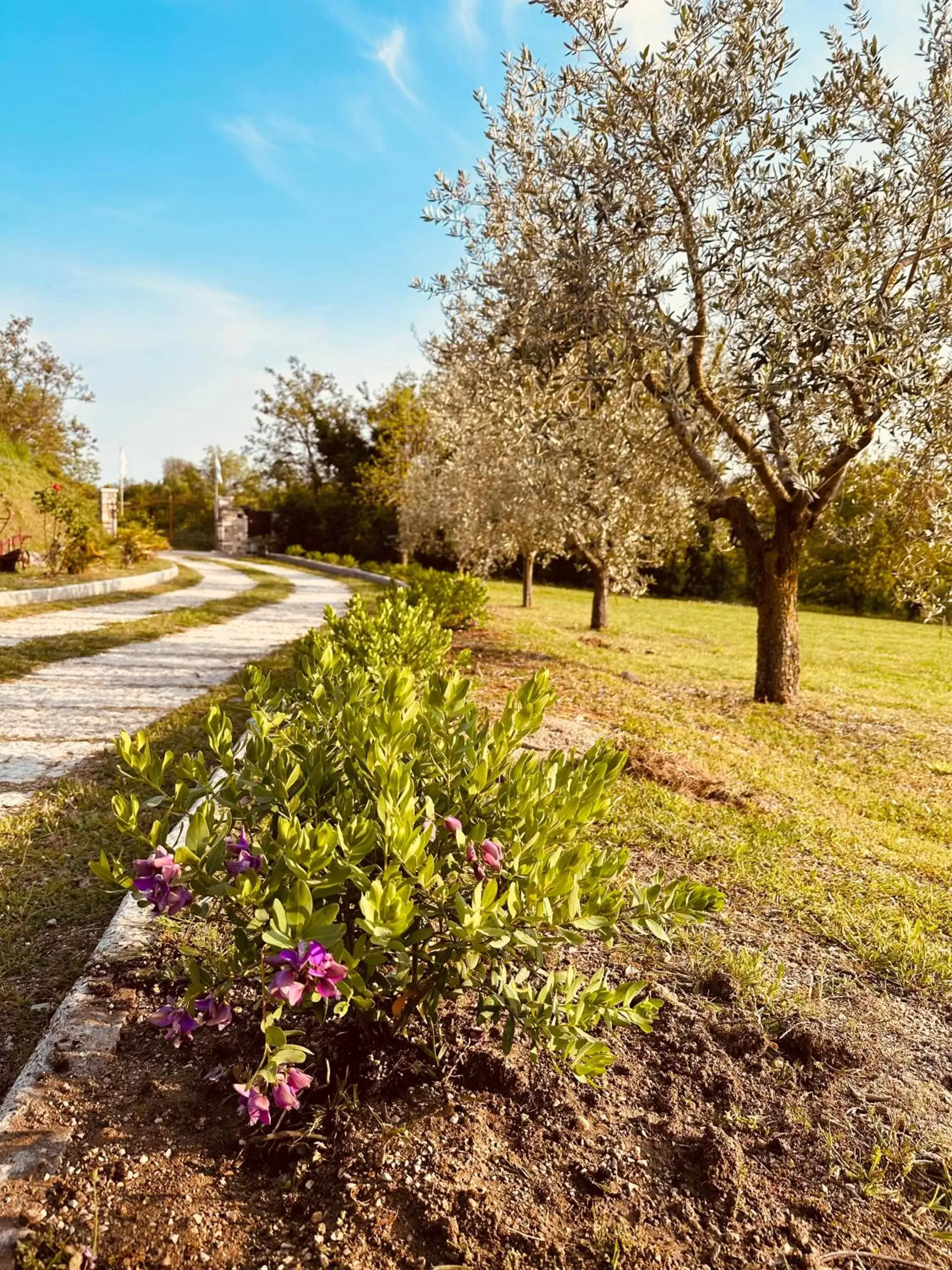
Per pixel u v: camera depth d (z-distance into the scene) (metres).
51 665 9.10
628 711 8.25
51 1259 1.63
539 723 2.52
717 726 8.23
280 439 53.28
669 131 7.32
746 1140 2.11
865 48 6.97
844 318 6.68
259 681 3.19
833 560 29.39
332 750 2.60
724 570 33.06
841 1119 2.22
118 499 39.97
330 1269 1.65
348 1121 2.03
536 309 8.05
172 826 3.96
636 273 7.60
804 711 9.34
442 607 11.99
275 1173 1.90
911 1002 2.91
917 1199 1.97
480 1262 1.67
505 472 14.12
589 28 7.42
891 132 6.92
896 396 6.77
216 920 2.19
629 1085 2.28
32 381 34.12
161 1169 1.88
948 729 8.89
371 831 2.01
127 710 6.94
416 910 1.99
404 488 29.14
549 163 7.88
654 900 2.27
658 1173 1.96
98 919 3.16
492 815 2.32
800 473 7.67
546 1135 2.04
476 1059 2.24
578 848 2.12
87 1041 2.27
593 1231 1.77
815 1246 1.79
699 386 8.19
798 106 7.27
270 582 26.59
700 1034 2.53
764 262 7.11
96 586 17.77
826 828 5.02
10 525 22.62
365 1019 2.17
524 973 2.15
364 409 50.06
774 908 3.65
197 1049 2.29
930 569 8.35
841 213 6.93
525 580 21.45
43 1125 1.97
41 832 4.04
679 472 10.10
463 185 8.89
